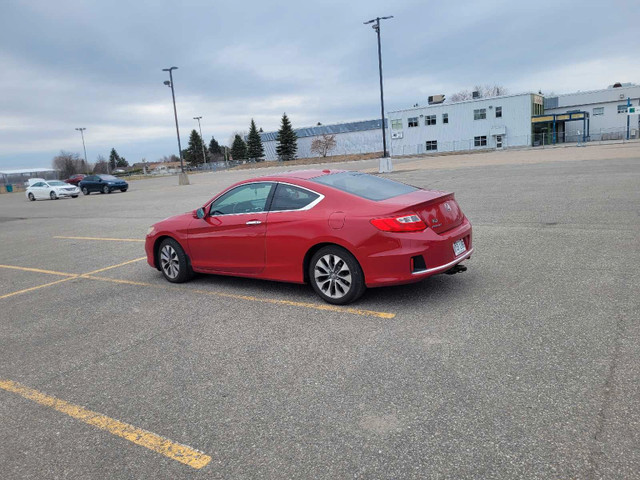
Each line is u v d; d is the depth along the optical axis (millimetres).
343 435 2729
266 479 2428
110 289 6543
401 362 3551
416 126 64312
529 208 10062
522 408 2812
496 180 16703
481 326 4059
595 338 3631
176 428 2973
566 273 5316
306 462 2527
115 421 3121
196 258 6133
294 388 3322
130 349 4305
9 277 7980
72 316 5453
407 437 2650
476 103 59875
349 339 4066
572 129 62375
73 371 3947
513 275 5430
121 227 13531
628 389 2902
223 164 93875
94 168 110750
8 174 59531
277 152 83250
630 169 16250
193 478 2490
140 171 108312
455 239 4758
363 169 35156
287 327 4484
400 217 4461
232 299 5527
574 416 2689
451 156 48844
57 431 3066
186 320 4953
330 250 4820
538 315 4184
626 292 4543
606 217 8312
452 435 2627
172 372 3758
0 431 3121
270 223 5230
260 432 2840
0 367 4168
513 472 2301
